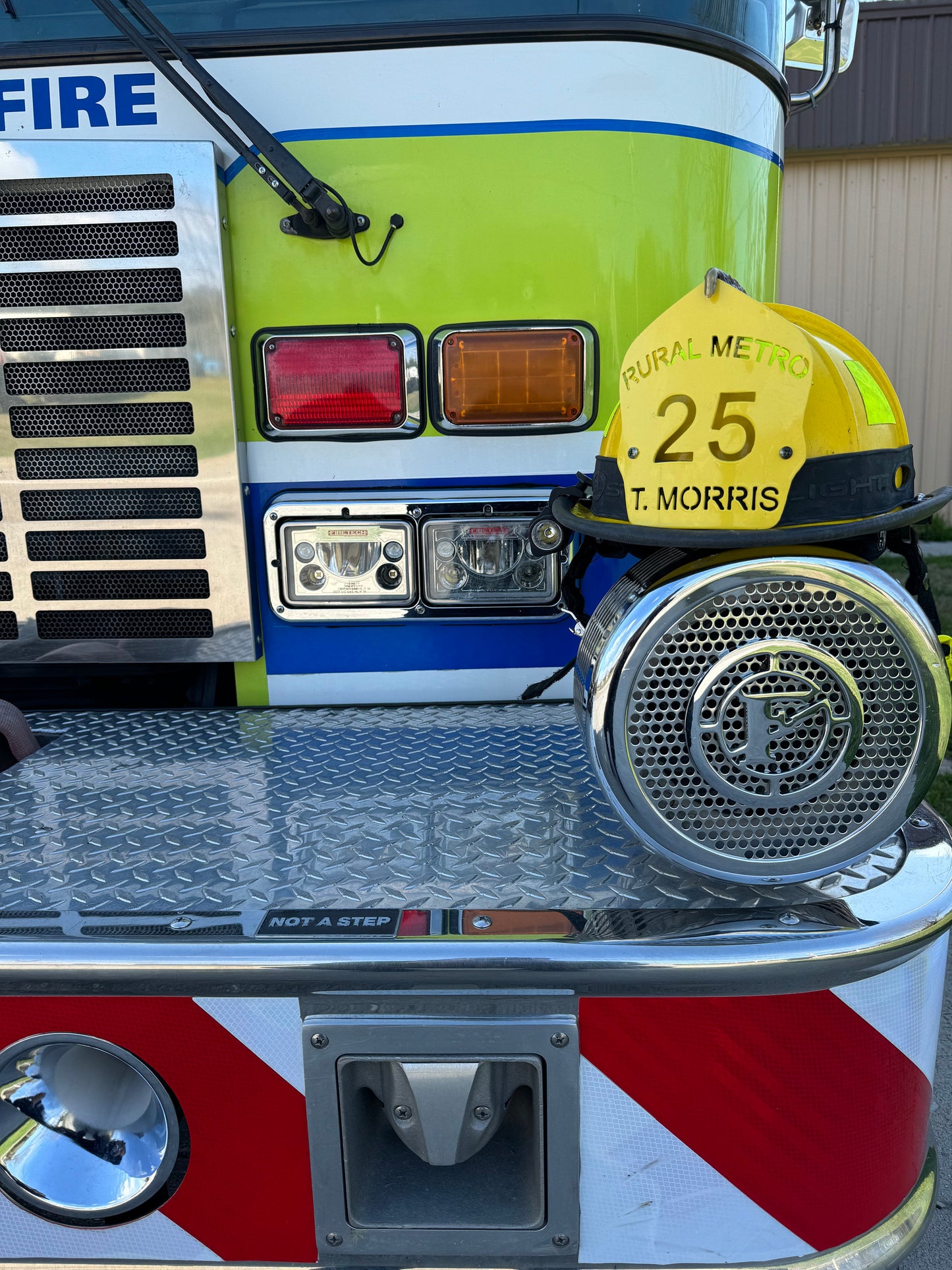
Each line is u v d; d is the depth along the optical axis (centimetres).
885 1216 116
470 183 146
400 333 150
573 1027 104
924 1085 117
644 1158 108
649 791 101
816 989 104
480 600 158
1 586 162
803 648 96
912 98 796
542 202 146
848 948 100
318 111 145
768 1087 107
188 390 152
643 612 97
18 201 147
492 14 141
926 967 112
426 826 125
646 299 149
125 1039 108
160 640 163
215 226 146
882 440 102
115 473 156
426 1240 110
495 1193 112
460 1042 105
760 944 100
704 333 96
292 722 160
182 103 147
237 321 152
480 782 136
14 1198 114
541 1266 112
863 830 103
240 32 143
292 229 147
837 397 98
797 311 114
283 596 160
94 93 148
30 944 103
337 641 163
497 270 148
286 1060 107
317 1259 113
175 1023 107
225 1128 110
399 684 164
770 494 97
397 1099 109
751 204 154
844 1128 110
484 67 142
